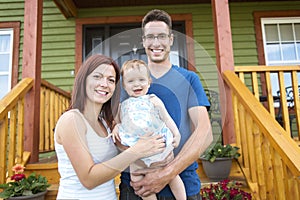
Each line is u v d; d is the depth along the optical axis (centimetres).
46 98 332
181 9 448
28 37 267
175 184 84
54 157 322
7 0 450
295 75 247
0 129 207
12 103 216
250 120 194
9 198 176
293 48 444
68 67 431
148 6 449
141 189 69
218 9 256
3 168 204
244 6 452
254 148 185
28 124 250
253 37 442
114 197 96
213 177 194
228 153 197
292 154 134
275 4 452
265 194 177
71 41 438
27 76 260
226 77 226
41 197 186
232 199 161
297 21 446
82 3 432
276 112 401
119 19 443
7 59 440
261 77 424
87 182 71
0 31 444
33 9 272
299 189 130
